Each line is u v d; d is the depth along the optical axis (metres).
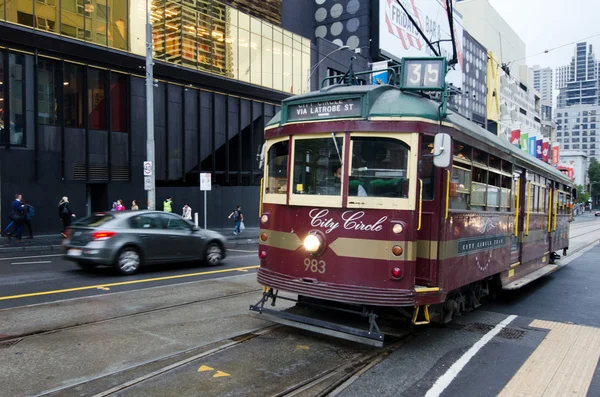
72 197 21.84
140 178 24.53
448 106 7.36
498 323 7.49
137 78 24.42
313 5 47.38
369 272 5.49
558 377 5.19
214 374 4.98
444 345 6.27
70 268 11.82
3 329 6.40
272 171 6.53
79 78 22.25
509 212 8.88
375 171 5.61
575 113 190.25
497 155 8.05
